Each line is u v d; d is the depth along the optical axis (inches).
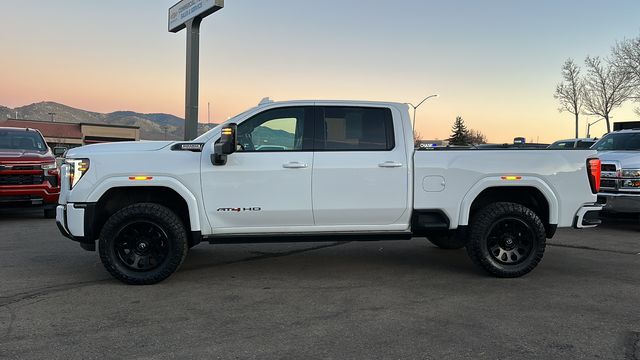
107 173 216.2
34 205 414.9
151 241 221.5
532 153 234.5
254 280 231.6
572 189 236.1
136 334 163.5
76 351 149.7
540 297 204.1
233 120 227.6
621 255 288.4
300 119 230.7
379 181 227.6
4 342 156.4
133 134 2709.2
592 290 214.4
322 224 229.3
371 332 165.2
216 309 189.2
